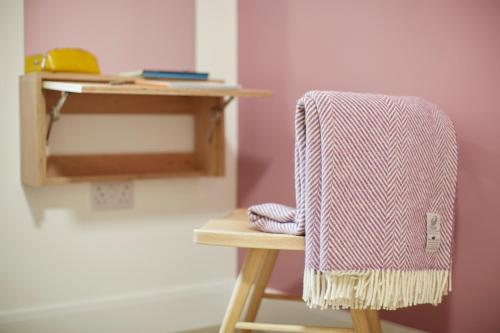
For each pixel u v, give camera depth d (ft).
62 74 6.03
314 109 4.54
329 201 4.43
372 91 6.24
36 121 5.98
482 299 5.47
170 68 7.25
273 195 7.34
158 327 6.70
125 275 7.06
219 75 7.65
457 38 5.49
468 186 5.52
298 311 7.02
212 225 5.19
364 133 4.52
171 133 7.29
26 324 6.44
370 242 4.50
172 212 7.37
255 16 7.48
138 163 7.03
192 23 7.39
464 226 5.58
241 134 7.75
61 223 6.63
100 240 6.88
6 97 6.21
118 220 6.99
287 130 7.12
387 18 6.06
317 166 4.52
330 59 6.63
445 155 4.78
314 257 4.52
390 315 6.27
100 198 6.86
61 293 6.66
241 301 5.05
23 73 6.27
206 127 7.26
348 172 4.47
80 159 6.66
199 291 7.58
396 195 4.56
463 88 5.48
